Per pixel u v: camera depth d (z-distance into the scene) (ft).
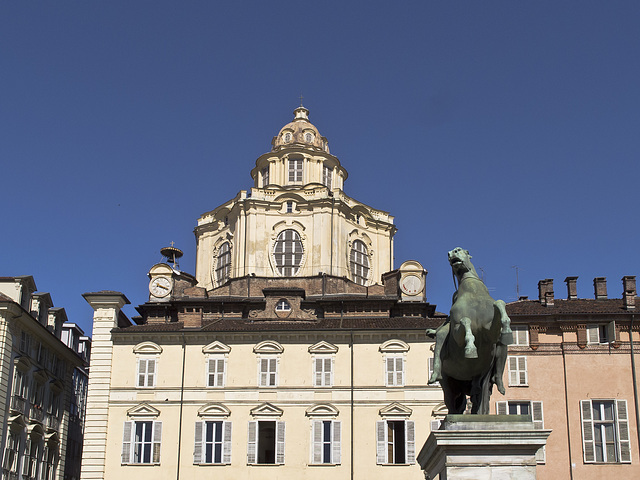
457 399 48.14
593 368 190.70
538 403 189.16
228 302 216.33
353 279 244.22
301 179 258.16
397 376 191.31
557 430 187.52
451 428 42.83
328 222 239.09
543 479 184.34
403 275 223.71
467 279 48.42
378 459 185.37
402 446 187.62
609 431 187.73
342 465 185.57
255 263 236.22
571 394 189.37
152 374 194.80
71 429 255.50
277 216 241.76
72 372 242.78
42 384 212.02
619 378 189.88
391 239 261.24
